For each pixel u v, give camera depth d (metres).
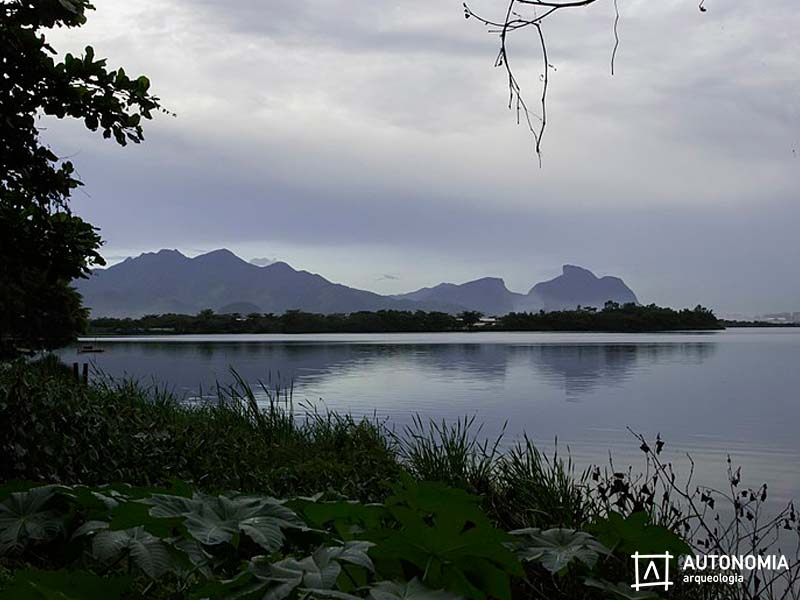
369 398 26.12
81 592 1.39
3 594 1.35
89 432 6.16
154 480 6.28
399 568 1.61
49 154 5.39
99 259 6.13
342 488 6.12
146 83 5.20
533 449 5.60
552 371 43.56
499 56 2.26
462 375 39.50
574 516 4.18
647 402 26.19
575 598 2.33
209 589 1.39
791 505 4.18
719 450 15.02
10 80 5.00
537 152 2.27
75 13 4.90
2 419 5.30
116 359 51.03
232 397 10.37
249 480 6.39
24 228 5.79
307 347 80.50
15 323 8.54
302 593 1.35
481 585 1.58
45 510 1.71
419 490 1.69
